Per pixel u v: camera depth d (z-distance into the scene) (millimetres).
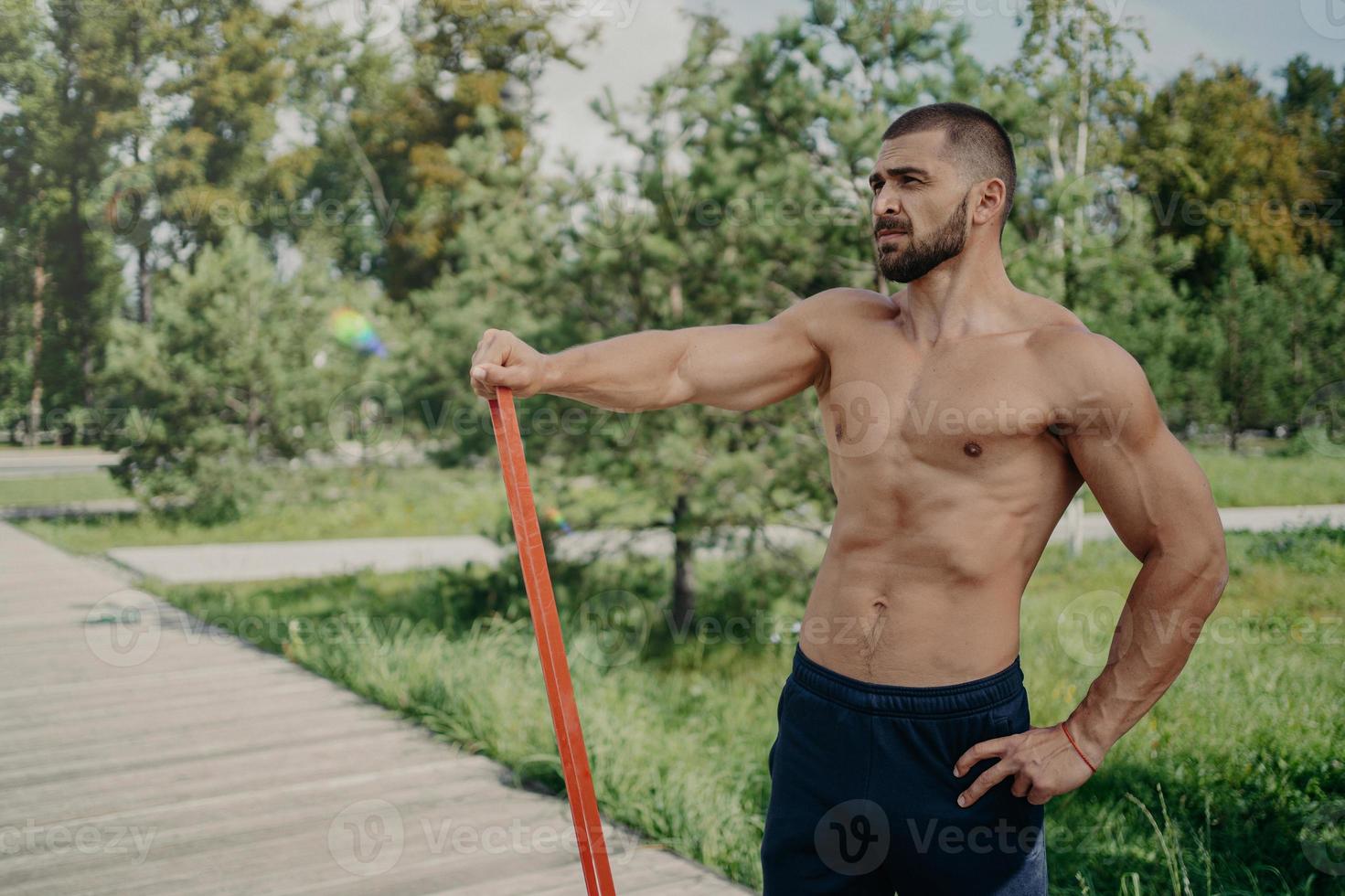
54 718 4258
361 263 13648
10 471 13484
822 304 1628
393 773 3619
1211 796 3148
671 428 5242
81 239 11156
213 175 12719
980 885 1419
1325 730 3467
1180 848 2826
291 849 2945
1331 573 5453
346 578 7992
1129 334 5496
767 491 5152
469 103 13094
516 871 2811
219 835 3053
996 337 1436
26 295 11062
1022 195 4801
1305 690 3791
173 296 10250
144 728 4125
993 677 1423
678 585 5641
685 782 3357
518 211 5668
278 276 10742
